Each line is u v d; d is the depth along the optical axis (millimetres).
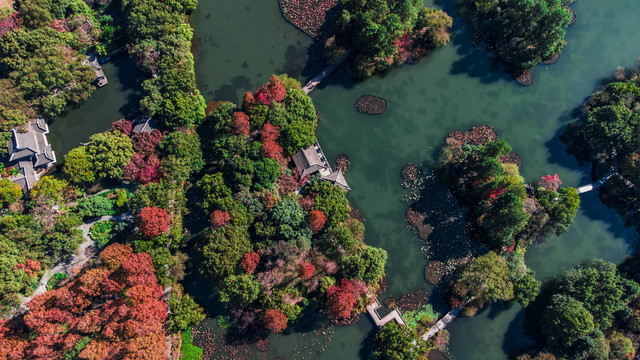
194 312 83625
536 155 98625
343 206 86875
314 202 86688
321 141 98562
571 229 95000
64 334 78250
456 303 87500
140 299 76875
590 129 94438
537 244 93250
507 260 88875
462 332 88875
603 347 81188
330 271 84438
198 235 90938
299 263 82438
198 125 96625
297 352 87312
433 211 94125
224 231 82375
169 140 90562
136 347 74062
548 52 98938
